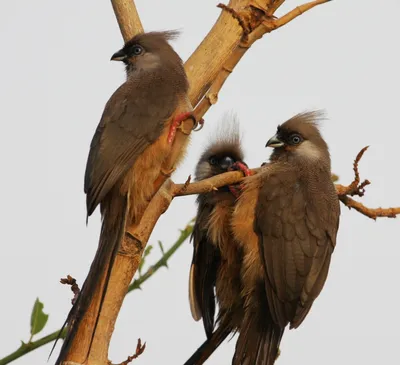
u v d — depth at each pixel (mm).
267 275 10641
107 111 9344
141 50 10375
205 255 11570
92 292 7609
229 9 8125
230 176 9562
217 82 8586
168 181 8750
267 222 10703
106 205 8922
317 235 10758
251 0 9016
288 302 10594
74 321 7332
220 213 11125
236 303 11258
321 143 11516
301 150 11344
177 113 9242
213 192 11211
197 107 8680
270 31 8289
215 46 10188
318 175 11078
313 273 10695
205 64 10141
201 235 11453
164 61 10008
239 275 11156
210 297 11750
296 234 10695
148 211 8578
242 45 8273
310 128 11562
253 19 8211
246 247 10828
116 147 8898
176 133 8836
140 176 8812
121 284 8109
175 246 9938
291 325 10555
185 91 9672
